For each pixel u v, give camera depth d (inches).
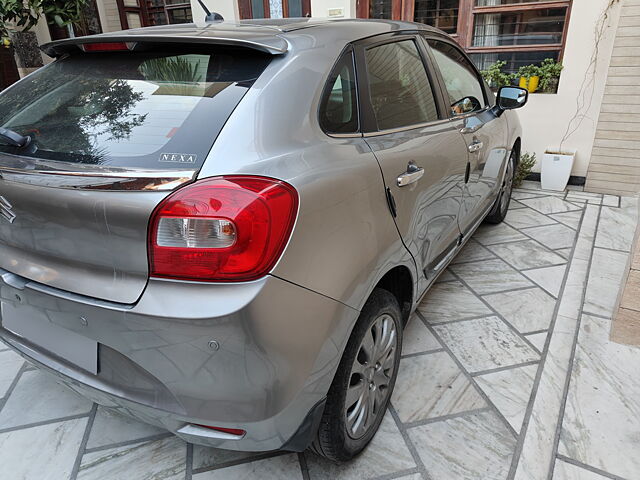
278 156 48.7
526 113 179.2
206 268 43.1
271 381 45.3
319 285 48.7
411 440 67.0
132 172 45.1
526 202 164.9
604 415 69.8
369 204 57.6
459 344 87.7
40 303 51.6
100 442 67.7
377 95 68.6
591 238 132.3
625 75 154.4
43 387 78.6
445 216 84.6
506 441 66.4
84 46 61.8
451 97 94.4
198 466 63.6
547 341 87.8
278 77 53.4
